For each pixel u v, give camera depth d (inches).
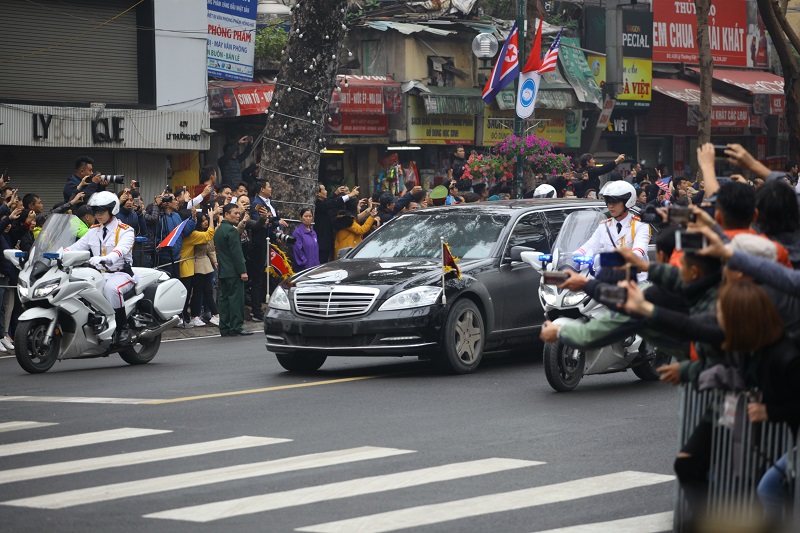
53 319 848.9
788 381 333.1
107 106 1466.5
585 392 738.2
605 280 381.1
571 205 925.8
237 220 1116.5
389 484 486.6
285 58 1419.8
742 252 345.4
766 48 2546.8
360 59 1846.7
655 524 425.7
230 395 728.3
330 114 1708.9
